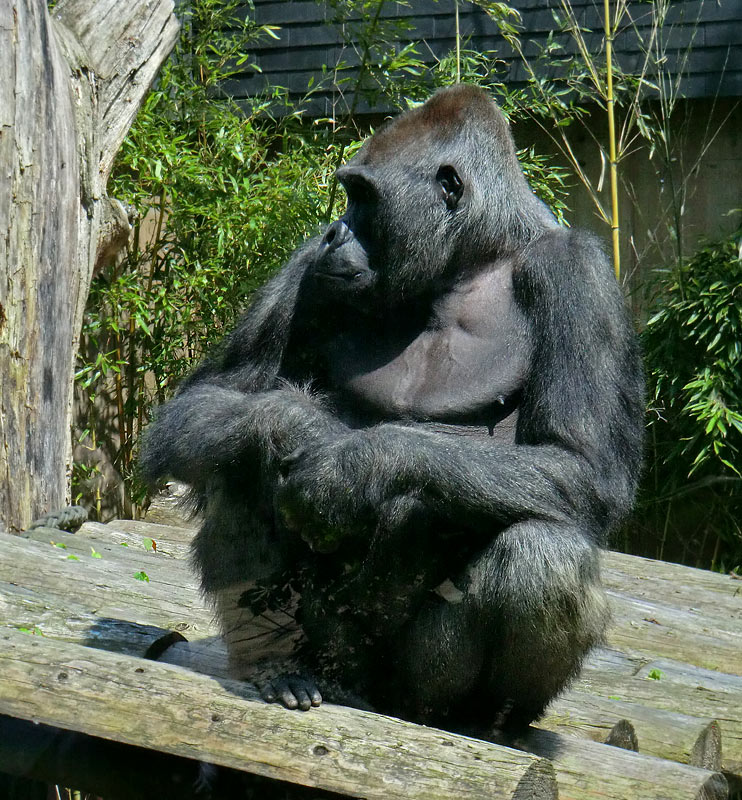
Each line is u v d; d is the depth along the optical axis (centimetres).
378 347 583
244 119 1434
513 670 528
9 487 846
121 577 755
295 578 554
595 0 1486
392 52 1274
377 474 494
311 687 496
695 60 1455
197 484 557
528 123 1568
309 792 471
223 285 1234
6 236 838
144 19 1030
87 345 1227
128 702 488
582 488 526
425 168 575
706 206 1506
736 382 1233
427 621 530
